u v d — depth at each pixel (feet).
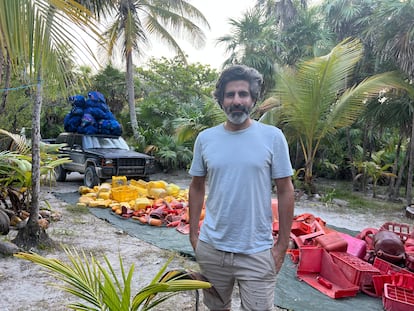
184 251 18.19
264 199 7.67
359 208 33.99
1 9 9.23
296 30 58.95
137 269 15.79
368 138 54.49
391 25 33.60
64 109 62.23
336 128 41.52
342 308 12.66
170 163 55.93
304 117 35.50
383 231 17.07
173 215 24.04
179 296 13.23
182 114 60.49
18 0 9.46
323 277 15.23
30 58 10.06
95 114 41.39
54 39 10.41
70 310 11.74
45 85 17.28
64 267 6.83
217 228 7.78
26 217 21.81
